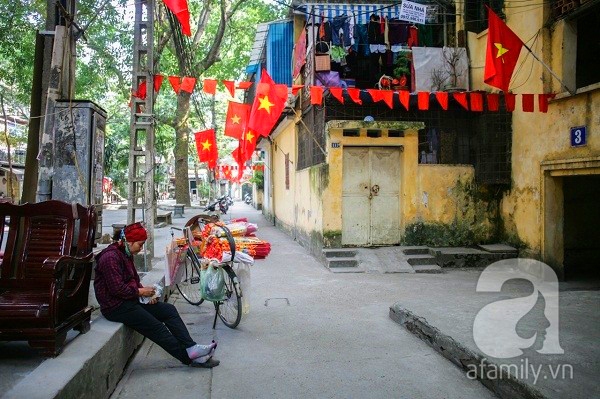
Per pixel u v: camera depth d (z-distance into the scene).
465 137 10.23
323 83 10.37
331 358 4.55
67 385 2.82
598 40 8.23
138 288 4.29
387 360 4.50
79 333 3.82
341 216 9.73
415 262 9.27
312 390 3.84
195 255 6.45
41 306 3.36
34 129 6.04
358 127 9.48
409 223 9.89
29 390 2.69
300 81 12.30
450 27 11.14
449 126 10.20
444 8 11.02
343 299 6.90
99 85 18.03
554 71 8.12
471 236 10.04
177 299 7.16
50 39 6.04
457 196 10.02
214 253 5.53
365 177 9.95
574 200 9.38
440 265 9.24
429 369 4.28
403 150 9.89
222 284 5.51
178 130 20.14
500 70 6.95
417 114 10.10
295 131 13.49
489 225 10.06
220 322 5.84
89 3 11.24
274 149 18.72
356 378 4.08
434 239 9.95
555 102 8.10
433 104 10.05
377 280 8.23
